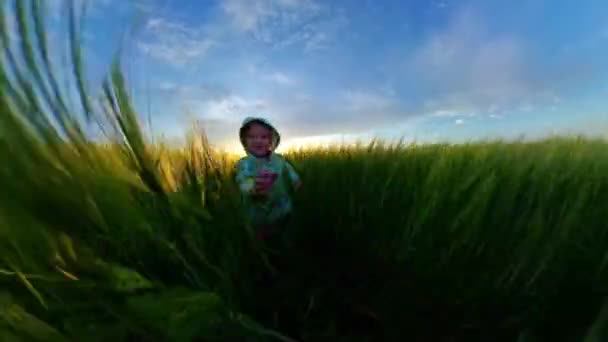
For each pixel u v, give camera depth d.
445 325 0.91
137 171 0.83
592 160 1.14
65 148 0.65
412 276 1.04
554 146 1.18
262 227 1.46
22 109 0.59
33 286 0.64
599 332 0.51
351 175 1.79
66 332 0.62
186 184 1.03
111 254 0.74
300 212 1.60
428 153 1.76
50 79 0.62
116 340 0.64
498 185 1.04
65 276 0.66
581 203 0.91
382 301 1.00
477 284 0.95
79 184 0.67
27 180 0.60
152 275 0.79
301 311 0.97
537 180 1.04
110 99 0.75
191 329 0.67
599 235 0.95
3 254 0.61
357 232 1.36
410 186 1.42
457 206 1.09
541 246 0.91
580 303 0.82
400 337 0.91
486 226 1.02
